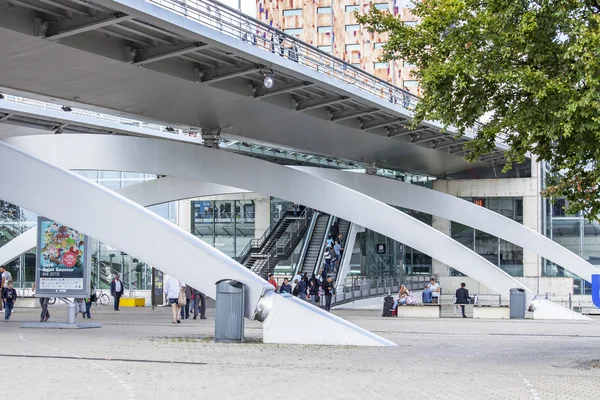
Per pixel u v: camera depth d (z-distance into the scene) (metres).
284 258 46.84
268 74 28.64
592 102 14.87
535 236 43.84
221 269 20.61
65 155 31.53
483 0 16.84
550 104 15.62
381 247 58.25
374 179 44.69
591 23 15.62
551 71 16.23
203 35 24.22
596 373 13.95
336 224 50.91
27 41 22.94
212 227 57.34
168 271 20.95
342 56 77.94
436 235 37.75
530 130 16.00
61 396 10.05
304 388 11.29
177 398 10.09
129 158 32.34
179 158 33.28
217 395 10.42
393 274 58.44
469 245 57.50
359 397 10.46
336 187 36.50
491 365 15.24
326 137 41.25
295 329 19.77
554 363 15.78
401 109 38.16
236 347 18.30
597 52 14.95
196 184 41.38
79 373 12.57
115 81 28.09
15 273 57.16
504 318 36.03
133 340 19.53
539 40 15.89
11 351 16.02
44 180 21.22
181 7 23.92
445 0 17.16
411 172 57.81
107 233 21.19
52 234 23.89
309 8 78.19
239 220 56.75
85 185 21.20
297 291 36.62
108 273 54.88
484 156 52.88
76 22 22.34
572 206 17.62
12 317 31.25
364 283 46.66
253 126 37.47
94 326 24.45
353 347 19.03
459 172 58.00
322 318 19.73
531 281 54.84
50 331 22.53
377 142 43.62
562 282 54.09
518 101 16.48
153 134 43.38
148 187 42.03
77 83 28.06
